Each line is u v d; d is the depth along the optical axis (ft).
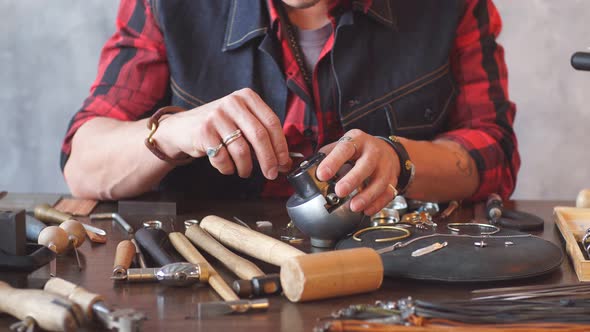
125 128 4.80
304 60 5.23
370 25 5.25
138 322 2.40
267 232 3.79
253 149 3.74
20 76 8.51
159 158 4.28
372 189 3.42
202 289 2.91
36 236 3.43
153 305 2.72
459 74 5.52
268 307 2.68
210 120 3.69
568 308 2.58
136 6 5.40
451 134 5.12
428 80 5.33
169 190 5.18
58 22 8.42
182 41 5.26
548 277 3.09
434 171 4.56
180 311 2.66
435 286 2.94
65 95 8.57
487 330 2.40
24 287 2.82
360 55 5.22
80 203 4.52
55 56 8.48
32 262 2.81
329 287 2.73
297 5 4.28
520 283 3.00
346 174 3.40
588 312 2.56
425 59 5.32
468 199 4.89
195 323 2.55
